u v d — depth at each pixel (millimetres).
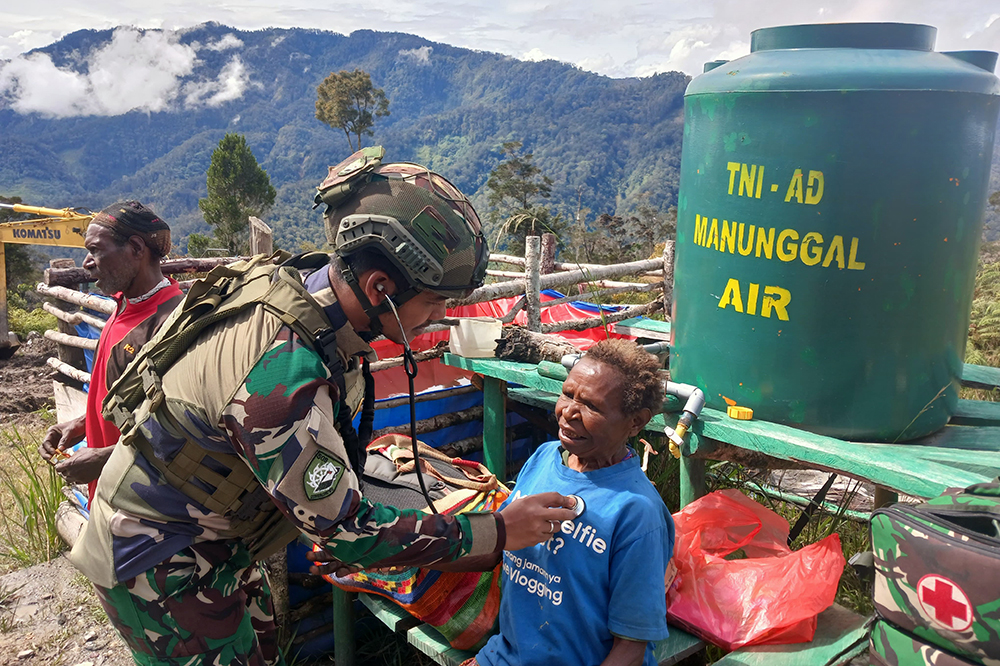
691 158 2215
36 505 4152
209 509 1531
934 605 1276
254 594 1975
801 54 1987
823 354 2002
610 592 1596
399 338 1532
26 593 3420
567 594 1613
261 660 1763
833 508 3395
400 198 1396
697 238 2209
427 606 2049
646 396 1562
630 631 1539
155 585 1533
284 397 1338
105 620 3174
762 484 3684
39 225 10914
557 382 2607
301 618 2900
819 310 1978
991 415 2305
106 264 2588
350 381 1553
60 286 4535
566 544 1616
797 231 1962
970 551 1230
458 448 3445
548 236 5812
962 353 2111
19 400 7930
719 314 2164
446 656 2061
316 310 1437
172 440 1475
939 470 1728
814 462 1914
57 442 2809
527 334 2998
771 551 2188
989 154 1986
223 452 1464
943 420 2123
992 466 1806
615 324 4699
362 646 2889
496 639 1805
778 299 2021
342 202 1447
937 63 1877
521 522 1529
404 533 1422
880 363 1977
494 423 3062
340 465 1389
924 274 1930
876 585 1413
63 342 4418
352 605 2691
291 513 1356
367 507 1431
